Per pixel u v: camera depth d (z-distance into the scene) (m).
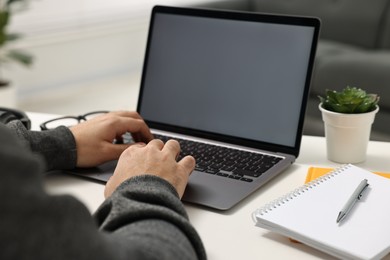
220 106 1.16
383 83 2.60
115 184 0.78
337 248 0.68
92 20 4.19
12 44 3.69
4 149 0.39
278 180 0.96
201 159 1.04
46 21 3.90
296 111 1.07
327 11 3.29
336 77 2.74
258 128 1.11
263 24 1.12
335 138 1.04
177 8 1.24
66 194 0.43
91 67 4.29
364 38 3.16
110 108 3.64
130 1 4.42
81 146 0.98
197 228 0.78
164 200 0.66
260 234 0.76
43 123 1.22
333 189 0.84
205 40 1.19
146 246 0.53
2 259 0.38
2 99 3.27
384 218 0.75
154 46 1.26
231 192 0.88
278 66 1.10
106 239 0.46
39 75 3.94
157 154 0.82
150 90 1.25
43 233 0.40
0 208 0.38
